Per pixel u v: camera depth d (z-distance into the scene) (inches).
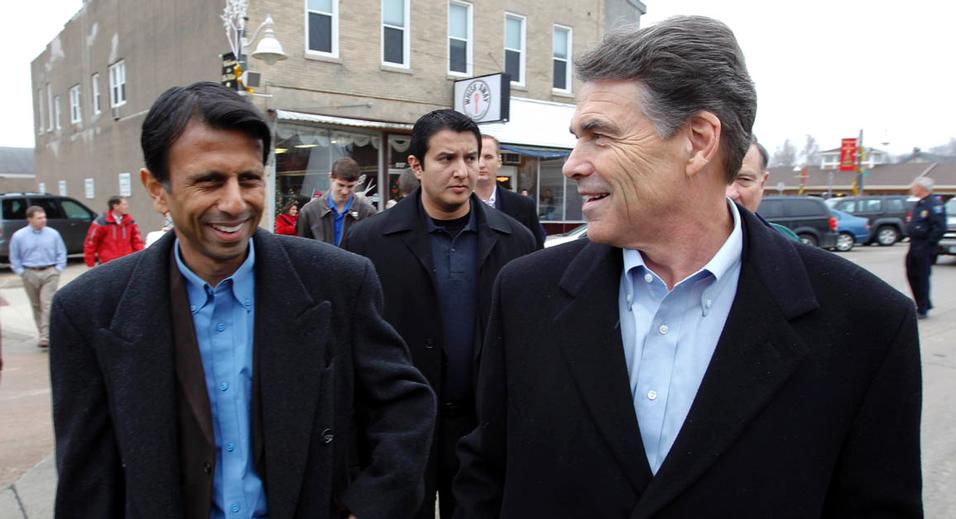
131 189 621.3
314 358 52.7
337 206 178.2
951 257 623.5
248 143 48.2
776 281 42.8
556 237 356.8
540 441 46.9
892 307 41.4
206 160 46.5
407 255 97.0
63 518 50.0
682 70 40.6
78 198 768.9
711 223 45.1
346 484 57.4
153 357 49.4
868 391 41.3
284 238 57.5
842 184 2011.6
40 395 206.2
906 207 771.4
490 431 54.3
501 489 55.2
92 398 50.4
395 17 478.6
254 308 53.2
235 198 47.3
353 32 453.7
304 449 51.2
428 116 99.0
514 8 540.1
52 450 159.8
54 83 812.0
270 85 419.2
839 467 42.9
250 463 52.5
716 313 44.5
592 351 45.4
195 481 50.2
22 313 353.7
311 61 436.1
